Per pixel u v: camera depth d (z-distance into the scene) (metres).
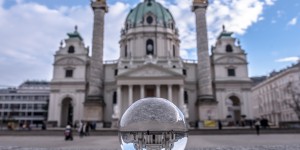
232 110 68.94
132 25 69.50
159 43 67.25
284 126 43.94
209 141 20.83
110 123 51.56
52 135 33.62
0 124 62.94
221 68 62.50
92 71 49.84
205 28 50.59
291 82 66.69
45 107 94.62
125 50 71.50
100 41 50.41
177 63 60.91
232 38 63.97
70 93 60.94
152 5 72.38
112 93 62.69
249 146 15.61
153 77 56.25
